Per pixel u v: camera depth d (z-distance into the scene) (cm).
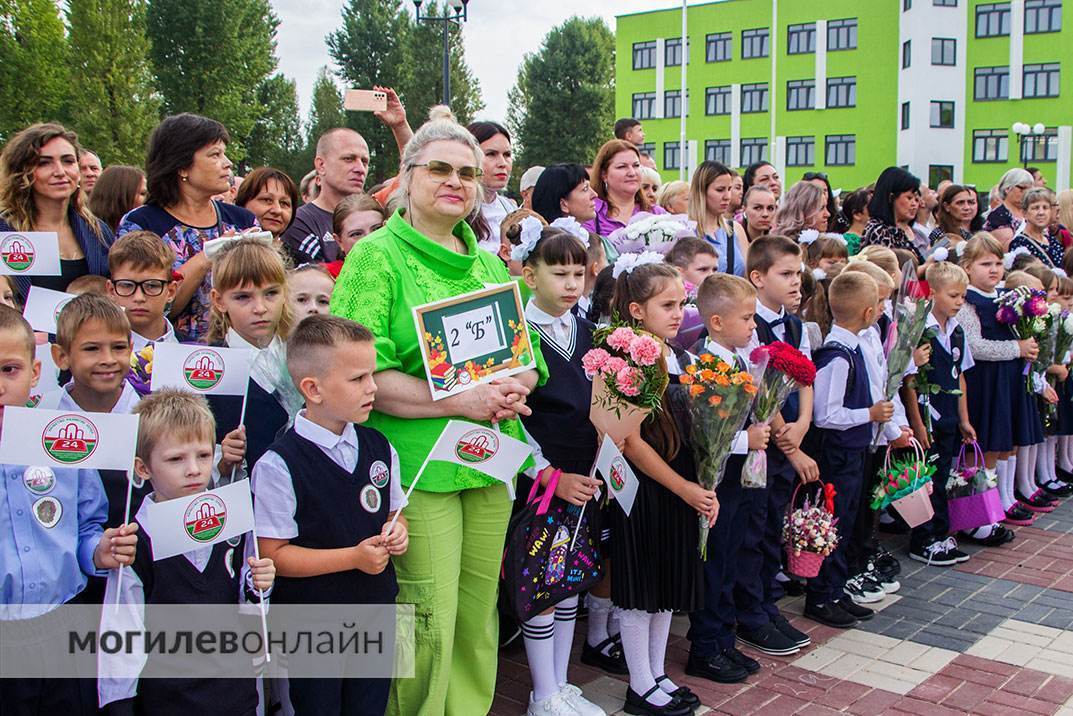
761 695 384
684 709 364
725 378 347
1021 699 382
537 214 498
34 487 255
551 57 5534
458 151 311
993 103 3891
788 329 451
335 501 280
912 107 3925
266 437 316
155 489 268
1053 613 477
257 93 4956
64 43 3344
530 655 360
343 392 275
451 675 333
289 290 340
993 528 591
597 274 454
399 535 285
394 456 300
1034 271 684
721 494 392
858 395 460
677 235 498
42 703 257
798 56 4272
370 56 5875
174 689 265
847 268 494
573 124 5519
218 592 271
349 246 445
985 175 3934
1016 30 3794
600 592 406
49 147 381
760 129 4375
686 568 362
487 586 329
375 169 5566
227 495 264
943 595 504
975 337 600
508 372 317
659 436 365
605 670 408
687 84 4516
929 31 3888
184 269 378
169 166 400
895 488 496
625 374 330
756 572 426
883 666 413
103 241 410
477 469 308
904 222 724
